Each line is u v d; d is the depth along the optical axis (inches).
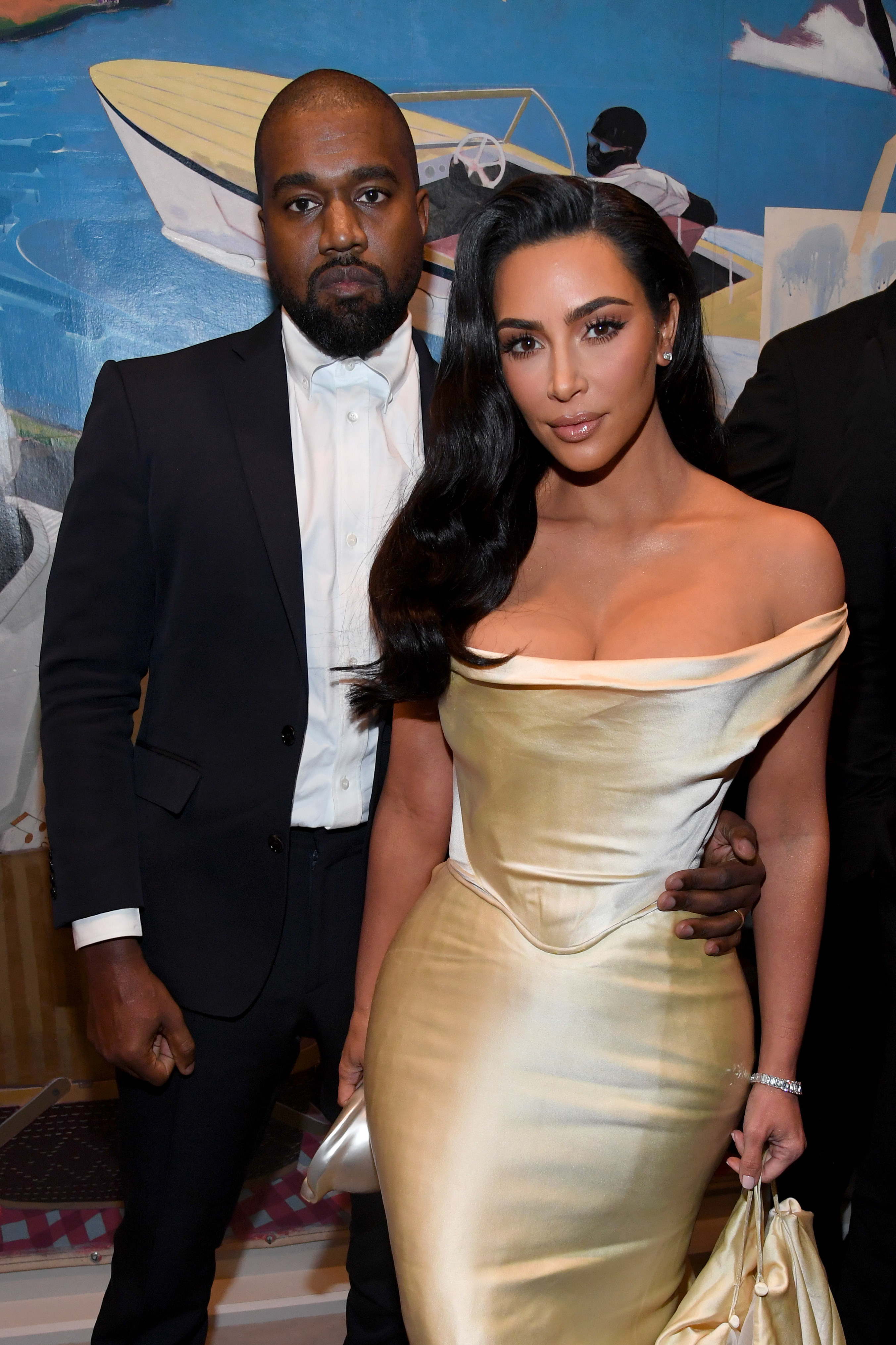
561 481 47.9
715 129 84.1
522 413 46.9
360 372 59.9
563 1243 42.9
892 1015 63.9
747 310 86.7
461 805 49.7
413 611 47.3
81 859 55.9
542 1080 43.2
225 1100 59.7
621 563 46.7
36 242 77.7
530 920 45.4
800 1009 48.4
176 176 78.4
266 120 57.2
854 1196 66.7
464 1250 41.4
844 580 46.8
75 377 79.2
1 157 76.5
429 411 60.3
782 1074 47.6
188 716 58.4
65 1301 78.8
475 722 46.4
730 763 43.7
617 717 42.7
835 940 72.4
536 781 44.9
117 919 56.3
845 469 63.1
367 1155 51.6
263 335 62.0
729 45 83.4
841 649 46.1
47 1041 83.8
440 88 80.3
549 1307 42.7
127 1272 61.8
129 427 57.9
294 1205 85.8
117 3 76.0
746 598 44.8
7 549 79.8
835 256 87.4
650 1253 44.7
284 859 57.9
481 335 46.6
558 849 44.9
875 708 67.7
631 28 82.0
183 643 58.2
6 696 80.8
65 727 57.1
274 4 77.5
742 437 75.0
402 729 52.9
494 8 80.2
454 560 47.9
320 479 59.6
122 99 77.0
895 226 87.9
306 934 59.9
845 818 69.6
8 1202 83.0
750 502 46.8
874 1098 68.8
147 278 79.0
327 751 59.2
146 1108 59.9
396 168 56.2
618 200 42.7
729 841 47.5
